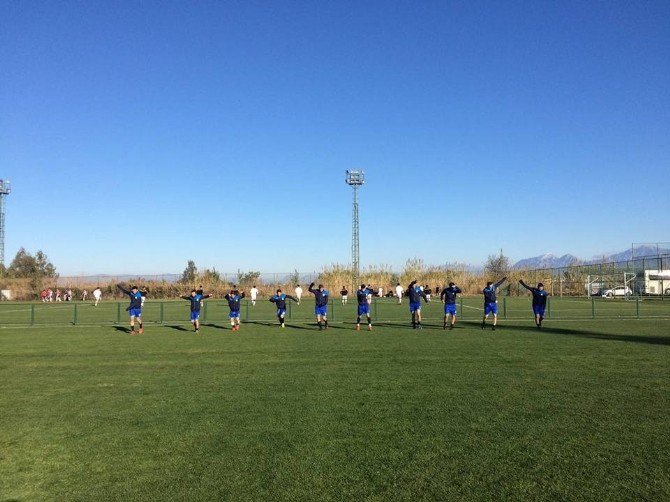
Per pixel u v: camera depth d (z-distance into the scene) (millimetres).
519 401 9664
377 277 63062
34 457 6988
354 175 63719
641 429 7891
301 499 5578
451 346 17250
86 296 66688
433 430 7922
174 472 6395
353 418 8633
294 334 21719
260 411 9148
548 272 65312
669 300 49375
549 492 5676
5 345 18609
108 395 10562
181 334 22141
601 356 14867
